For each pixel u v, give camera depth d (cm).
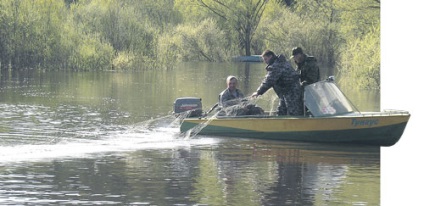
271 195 1681
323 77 5169
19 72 5238
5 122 2744
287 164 2025
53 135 2461
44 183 1767
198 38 7631
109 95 3797
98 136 2455
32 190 1697
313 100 2394
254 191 1712
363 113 2373
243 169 1952
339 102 2398
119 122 2780
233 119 2466
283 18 7394
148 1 8338
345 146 2314
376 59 4397
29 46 5559
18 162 2011
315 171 1936
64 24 5753
